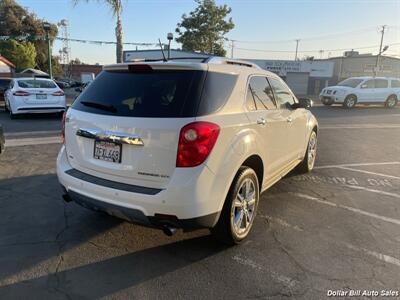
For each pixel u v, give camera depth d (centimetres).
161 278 301
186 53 3139
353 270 318
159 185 293
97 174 327
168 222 294
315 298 279
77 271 309
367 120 1524
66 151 365
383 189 548
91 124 324
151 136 289
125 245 355
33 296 275
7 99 1352
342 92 2036
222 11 4191
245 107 353
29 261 322
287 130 458
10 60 5112
